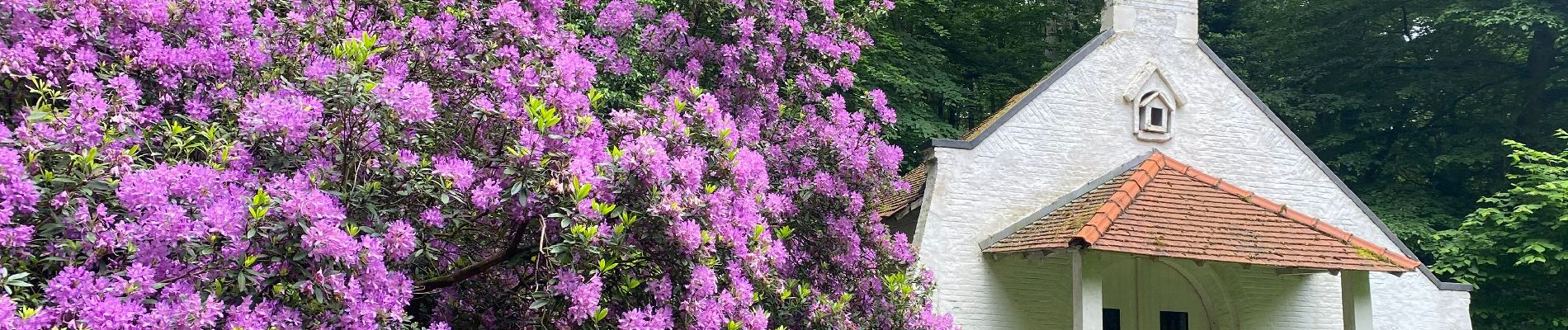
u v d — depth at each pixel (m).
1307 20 25.59
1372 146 24.81
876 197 9.43
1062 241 11.67
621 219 5.38
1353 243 12.40
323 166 4.86
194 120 4.72
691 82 7.81
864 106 9.62
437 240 5.59
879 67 20.34
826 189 8.64
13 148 4.01
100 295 3.76
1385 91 25.19
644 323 5.33
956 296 12.90
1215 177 14.02
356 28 6.25
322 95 4.92
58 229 3.94
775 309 7.08
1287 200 14.19
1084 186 13.54
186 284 4.07
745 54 8.30
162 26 4.99
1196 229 12.09
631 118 5.86
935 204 13.12
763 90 8.44
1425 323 14.08
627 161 5.36
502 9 6.41
